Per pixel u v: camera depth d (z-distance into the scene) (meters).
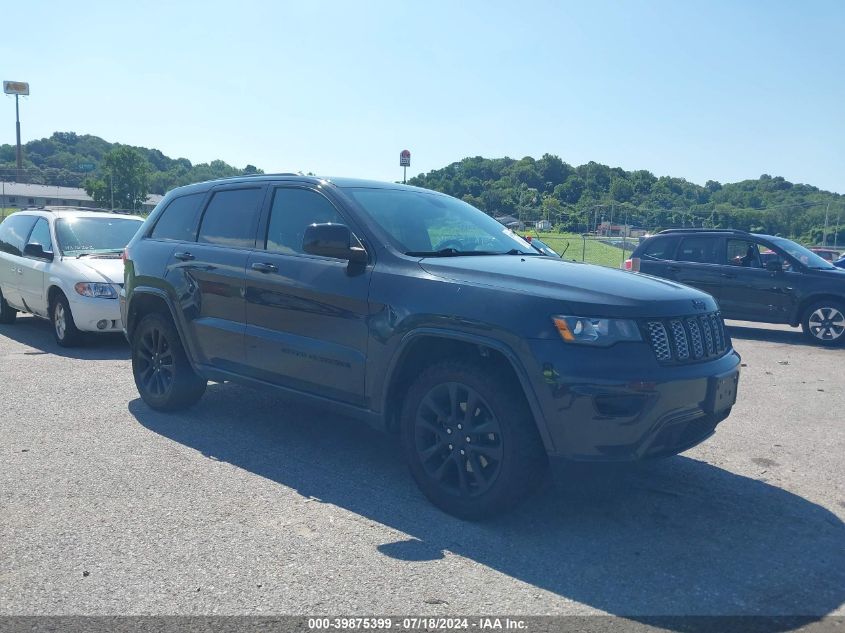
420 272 4.29
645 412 3.66
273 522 3.98
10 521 3.94
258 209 5.36
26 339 9.82
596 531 3.96
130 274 6.24
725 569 3.55
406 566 3.50
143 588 3.25
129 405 6.36
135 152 86.69
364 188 5.12
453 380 4.04
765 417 6.53
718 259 12.37
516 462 3.81
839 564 3.64
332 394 4.66
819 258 12.21
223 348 5.39
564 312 3.74
